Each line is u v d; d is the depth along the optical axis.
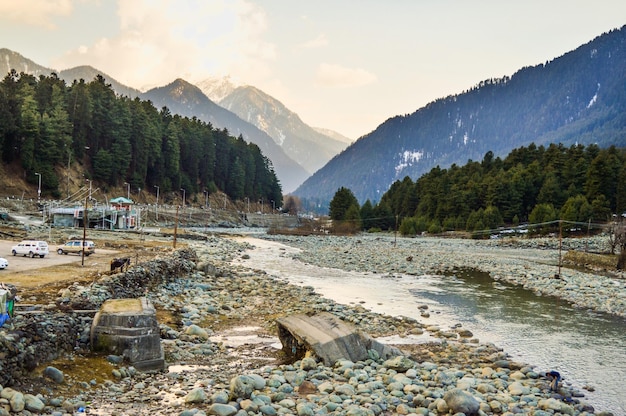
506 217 143.38
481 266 68.12
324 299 39.78
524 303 42.12
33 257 45.88
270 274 56.00
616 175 138.38
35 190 127.44
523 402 19.39
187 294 38.16
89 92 157.88
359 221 162.62
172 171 182.50
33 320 19.92
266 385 19.56
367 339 24.34
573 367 25.28
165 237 89.38
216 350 25.12
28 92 144.12
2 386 15.18
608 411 19.67
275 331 29.94
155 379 19.69
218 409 16.20
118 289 31.78
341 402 18.16
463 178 168.50
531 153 179.12
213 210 186.38
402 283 52.91
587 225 117.50
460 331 31.70
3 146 125.12
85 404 16.30
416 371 22.30
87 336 21.27
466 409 17.64
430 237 140.12
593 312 38.81
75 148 149.50
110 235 80.94
